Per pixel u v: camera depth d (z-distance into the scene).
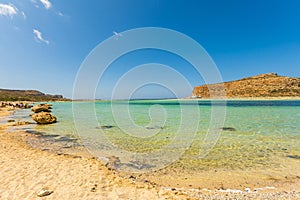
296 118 21.44
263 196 4.73
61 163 6.48
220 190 5.06
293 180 5.66
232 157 7.84
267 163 7.11
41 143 10.25
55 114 28.22
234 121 19.27
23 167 5.96
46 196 4.07
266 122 18.39
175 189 5.08
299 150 8.76
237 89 106.00
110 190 4.52
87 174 5.48
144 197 4.21
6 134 12.82
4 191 4.27
